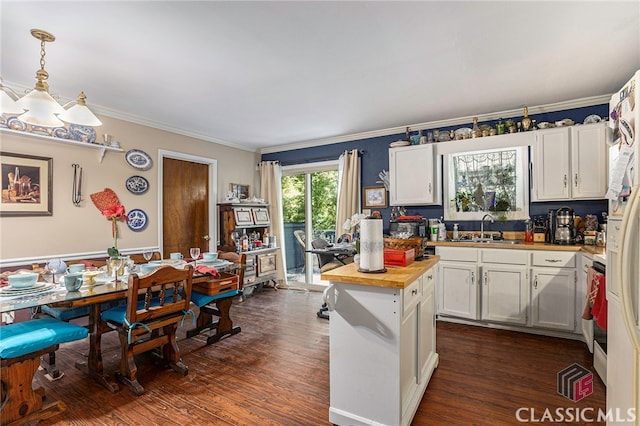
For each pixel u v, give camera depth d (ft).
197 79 9.23
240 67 8.51
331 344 6.08
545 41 7.26
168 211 14.12
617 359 4.96
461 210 13.33
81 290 6.97
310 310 13.28
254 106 11.55
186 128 14.34
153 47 7.46
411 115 12.69
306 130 14.80
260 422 6.12
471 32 6.91
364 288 5.75
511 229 12.46
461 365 8.30
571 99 10.98
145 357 8.96
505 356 8.82
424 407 6.50
